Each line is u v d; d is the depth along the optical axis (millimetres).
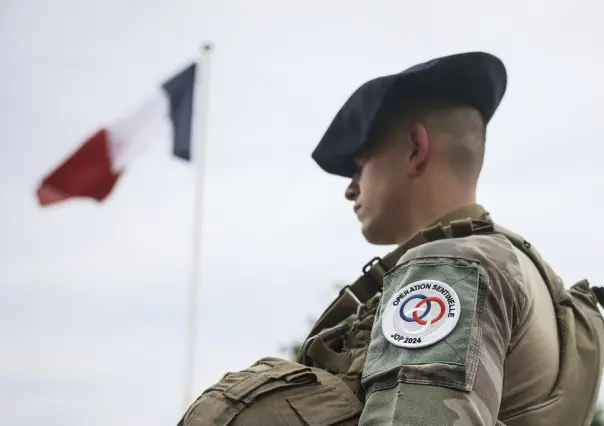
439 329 1478
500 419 1664
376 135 2113
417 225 2051
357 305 2086
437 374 1423
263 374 1719
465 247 1653
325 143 2240
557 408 1707
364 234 2154
